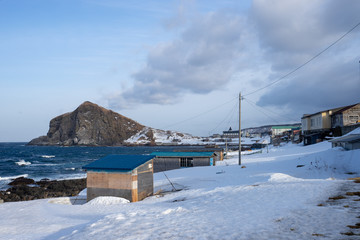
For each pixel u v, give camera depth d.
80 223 13.47
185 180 27.66
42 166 79.00
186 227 9.09
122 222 10.51
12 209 19.78
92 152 162.25
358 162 22.97
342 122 51.34
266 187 16.92
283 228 8.00
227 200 14.30
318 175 22.36
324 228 7.64
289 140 96.75
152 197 21.69
